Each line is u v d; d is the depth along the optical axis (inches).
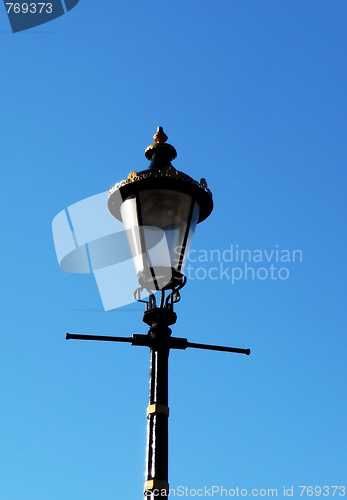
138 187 269.1
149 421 254.7
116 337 266.5
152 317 269.0
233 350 275.9
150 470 243.3
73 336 263.6
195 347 272.1
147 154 305.3
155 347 267.6
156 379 260.8
